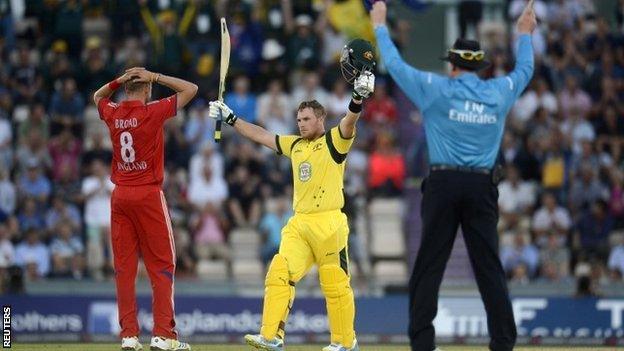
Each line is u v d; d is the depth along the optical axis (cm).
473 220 3475
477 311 6331
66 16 8250
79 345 4700
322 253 3778
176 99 3891
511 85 3519
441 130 3462
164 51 7894
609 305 6394
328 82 8044
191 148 7562
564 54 8488
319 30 8269
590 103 8294
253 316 6312
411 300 3512
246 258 7331
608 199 7694
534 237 7419
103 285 6744
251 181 7506
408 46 9375
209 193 7412
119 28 8188
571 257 7350
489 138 3466
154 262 3897
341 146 3753
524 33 3644
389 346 5091
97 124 7850
